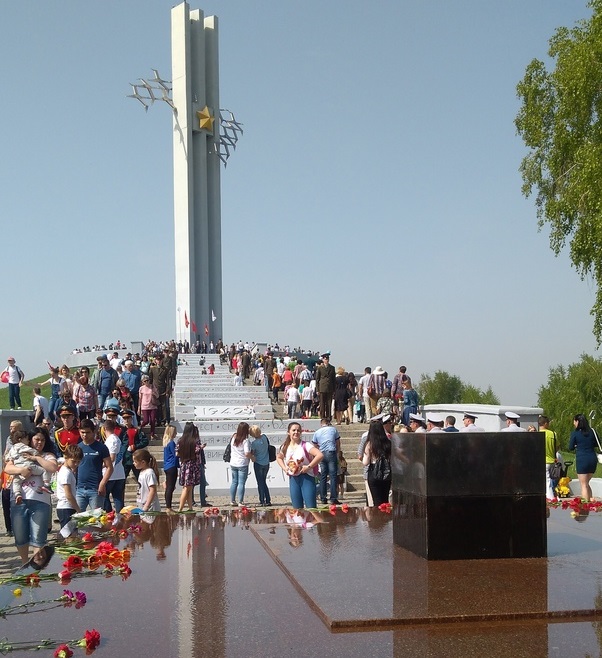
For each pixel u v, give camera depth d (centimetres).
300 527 1048
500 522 807
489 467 808
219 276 6788
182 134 6469
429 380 9206
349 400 2844
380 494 1276
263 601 668
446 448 804
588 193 2217
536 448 811
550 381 5503
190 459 1494
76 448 1195
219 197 6844
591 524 1039
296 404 2905
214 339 6694
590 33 2378
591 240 2181
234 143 6981
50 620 628
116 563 829
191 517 1215
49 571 812
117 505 1398
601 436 4803
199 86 6656
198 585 731
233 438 1738
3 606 673
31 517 1030
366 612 612
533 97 2595
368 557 817
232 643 559
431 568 759
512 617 605
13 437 1053
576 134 2408
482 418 2252
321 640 562
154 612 643
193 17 6719
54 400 2352
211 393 3216
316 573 744
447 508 802
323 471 1720
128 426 1762
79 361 6141
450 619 600
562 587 680
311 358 3834
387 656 529
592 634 572
